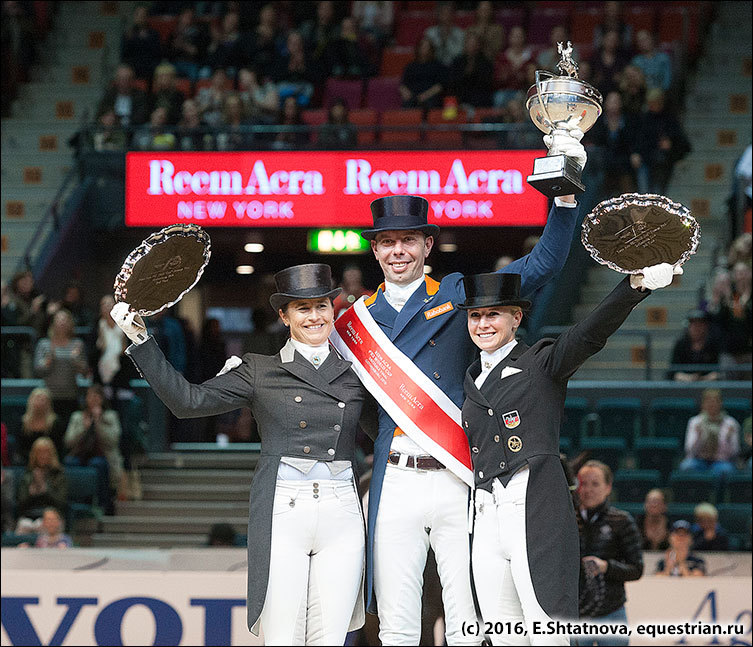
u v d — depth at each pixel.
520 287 5.50
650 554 9.51
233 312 18.64
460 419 5.41
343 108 16.33
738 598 8.62
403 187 15.39
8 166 18.41
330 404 5.30
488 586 5.14
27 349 14.29
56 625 8.86
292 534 5.18
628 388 13.83
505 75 17.47
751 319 13.95
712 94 18.58
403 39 19.39
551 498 5.07
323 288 5.32
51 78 19.80
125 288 5.07
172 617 8.84
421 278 5.69
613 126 15.62
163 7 20.25
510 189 15.20
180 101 17.09
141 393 14.29
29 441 12.66
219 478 13.62
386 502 5.37
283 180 15.60
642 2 19.53
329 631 5.16
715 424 12.55
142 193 15.84
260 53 18.09
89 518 12.23
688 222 4.80
